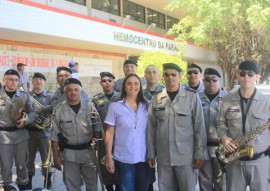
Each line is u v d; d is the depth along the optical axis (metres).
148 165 4.32
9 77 5.14
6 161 5.16
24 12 10.41
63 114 4.43
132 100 4.29
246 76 3.61
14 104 5.12
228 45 18.47
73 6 16.25
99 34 13.99
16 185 5.70
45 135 5.85
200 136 4.04
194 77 5.14
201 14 17.80
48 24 11.36
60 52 14.48
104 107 5.34
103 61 17.20
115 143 4.27
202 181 4.73
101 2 18.53
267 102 3.67
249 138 3.61
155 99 4.17
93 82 16.48
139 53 18.72
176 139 4.02
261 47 17.95
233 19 16.80
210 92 4.76
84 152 4.48
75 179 4.52
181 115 4.02
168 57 13.94
